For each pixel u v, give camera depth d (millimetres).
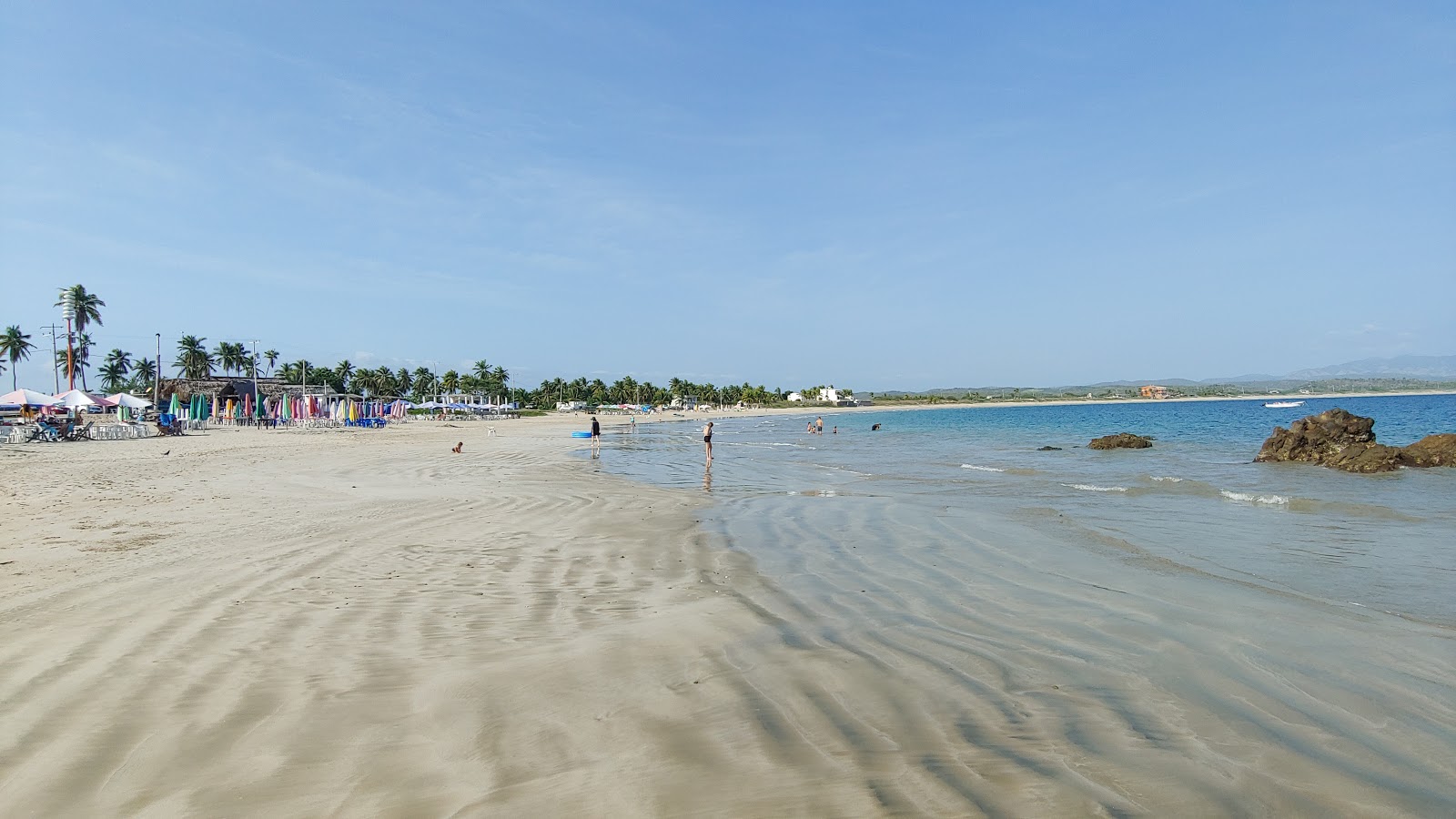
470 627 6141
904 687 4789
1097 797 3377
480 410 103875
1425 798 3451
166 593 7078
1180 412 100625
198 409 51594
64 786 3445
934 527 11531
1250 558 9125
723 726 4137
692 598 7258
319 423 57438
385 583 7664
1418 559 8992
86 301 81250
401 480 17984
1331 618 6496
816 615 6605
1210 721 4316
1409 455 20266
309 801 3328
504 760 3721
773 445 39219
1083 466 23141
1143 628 6215
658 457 29469
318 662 5199
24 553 8906
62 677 4832
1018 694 4691
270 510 12703
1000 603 7047
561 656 5379
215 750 3814
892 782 3490
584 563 8883
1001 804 3291
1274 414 84812
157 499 13820
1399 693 4789
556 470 22078
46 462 21562
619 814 3195
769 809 3229
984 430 58219
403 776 3549
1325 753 3924
